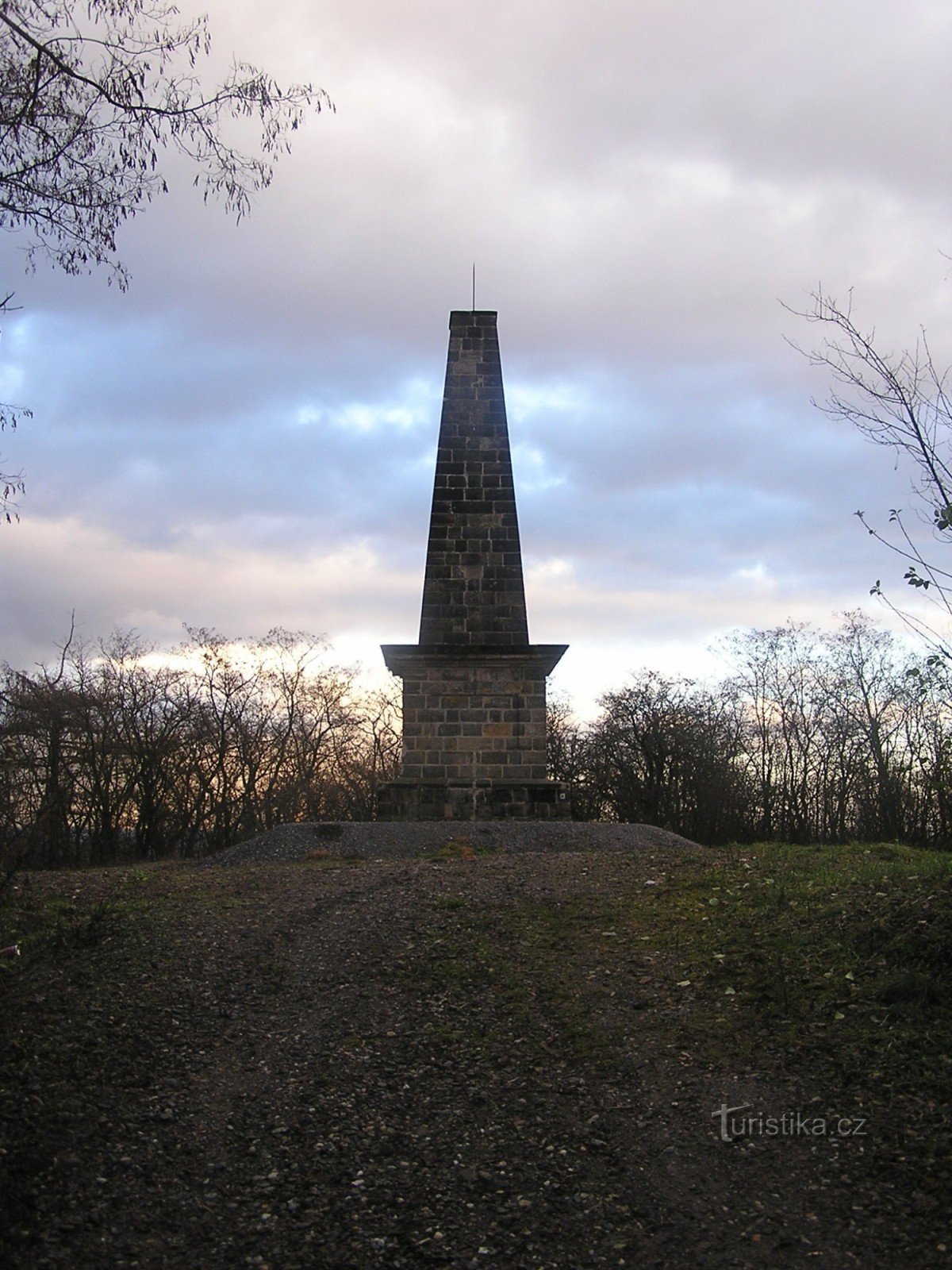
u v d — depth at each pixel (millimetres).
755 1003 12266
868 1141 9359
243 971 13883
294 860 23906
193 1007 12609
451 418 31375
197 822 53375
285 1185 9008
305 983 13578
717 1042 11461
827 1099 10078
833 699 63969
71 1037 11422
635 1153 9492
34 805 33812
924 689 16031
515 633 30359
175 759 52688
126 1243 8141
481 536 30766
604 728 65125
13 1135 9258
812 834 62281
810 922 14445
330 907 16906
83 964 13789
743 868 18562
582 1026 12070
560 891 17656
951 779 15727
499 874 19234
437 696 30234
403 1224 8492
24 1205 8375
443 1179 9117
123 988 12945
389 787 29469
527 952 14547
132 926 15461
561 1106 10344
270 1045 11742
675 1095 10445
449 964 14008
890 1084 10156
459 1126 9992
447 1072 11055
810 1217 8461
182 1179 9062
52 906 16875
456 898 17203
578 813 65750
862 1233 8195
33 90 13836
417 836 25406
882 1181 8797
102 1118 9867
